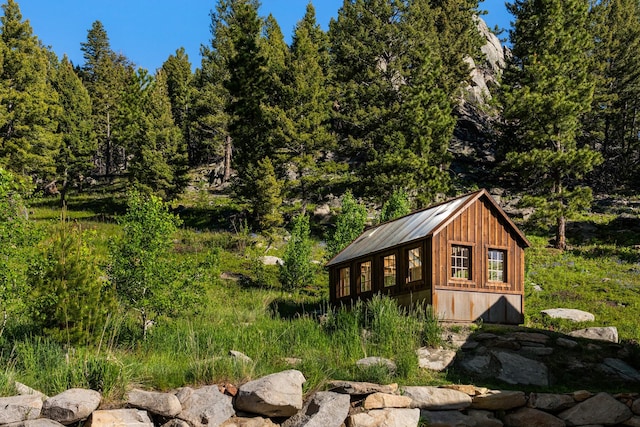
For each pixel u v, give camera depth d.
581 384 15.69
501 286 20.77
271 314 23.14
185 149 56.22
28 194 15.77
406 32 54.50
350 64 55.66
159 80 79.69
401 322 17.53
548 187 43.00
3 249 13.97
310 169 47.25
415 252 21.64
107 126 83.75
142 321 18.09
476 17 78.75
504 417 13.29
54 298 13.88
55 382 11.40
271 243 39.16
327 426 11.45
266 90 50.59
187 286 17.27
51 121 56.47
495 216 21.22
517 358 16.38
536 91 43.53
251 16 52.22
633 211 47.12
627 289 29.20
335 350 15.80
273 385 11.62
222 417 11.23
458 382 14.94
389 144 45.69
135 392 11.24
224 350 15.12
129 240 16.95
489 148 63.28
